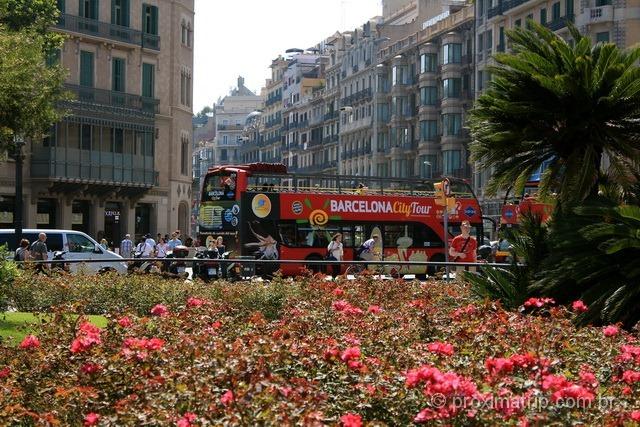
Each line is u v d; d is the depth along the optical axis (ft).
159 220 216.54
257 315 42.01
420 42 313.53
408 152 323.37
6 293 58.90
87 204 199.52
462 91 289.53
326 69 424.05
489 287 51.08
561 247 47.70
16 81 94.89
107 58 204.13
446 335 38.19
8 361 33.14
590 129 51.24
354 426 20.81
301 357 30.30
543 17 237.66
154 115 211.00
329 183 134.92
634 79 49.57
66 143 189.37
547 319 42.55
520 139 51.83
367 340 35.88
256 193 128.16
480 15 273.33
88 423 23.31
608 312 44.21
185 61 228.63
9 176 181.68
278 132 507.30
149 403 24.43
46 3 138.31
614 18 214.90
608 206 47.62
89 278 66.49
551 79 49.93
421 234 142.51
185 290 63.62
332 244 108.06
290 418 22.03
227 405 22.97
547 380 23.71
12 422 25.67
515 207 132.98
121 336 36.40
